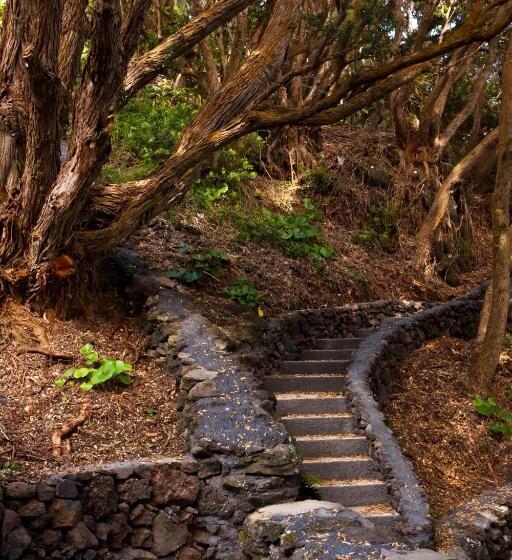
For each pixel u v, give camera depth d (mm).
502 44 14391
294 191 11516
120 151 10180
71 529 4742
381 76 6742
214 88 10719
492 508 5953
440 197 11938
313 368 7414
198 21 6809
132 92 6641
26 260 6500
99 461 5203
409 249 11844
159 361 6500
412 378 8062
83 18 6707
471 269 12750
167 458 5320
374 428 6309
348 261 10602
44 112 5941
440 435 7344
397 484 5754
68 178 6125
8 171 6625
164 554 5020
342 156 12594
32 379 5914
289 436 6055
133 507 5020
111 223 6840
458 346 8977
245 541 4973
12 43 6523
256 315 7562
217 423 5410
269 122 6633
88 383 5906
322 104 6633
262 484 5180
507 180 8062
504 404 8234
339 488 5719
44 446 5234
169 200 6906
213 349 6348
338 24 7637
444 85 12664
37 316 6492
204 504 5180
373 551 4207
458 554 5098
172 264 7934
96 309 6961
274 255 9531
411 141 13062
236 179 10562
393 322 8953
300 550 4320
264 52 6992
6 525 4562
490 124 16469
